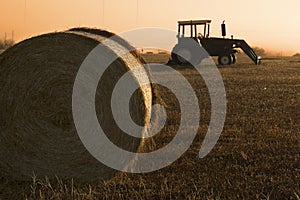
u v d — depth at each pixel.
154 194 6.93
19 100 7.77
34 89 7.79
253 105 14.92
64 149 7.69
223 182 7.45
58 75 7.83
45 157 7.67
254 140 10.19
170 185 7.33
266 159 8.71
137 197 6.77
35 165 7.68
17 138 7.71
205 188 7.18
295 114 13.33
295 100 15.94
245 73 27.95
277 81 22.56
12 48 7.86
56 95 7.79
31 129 7.73
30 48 7.85
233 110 14.01
